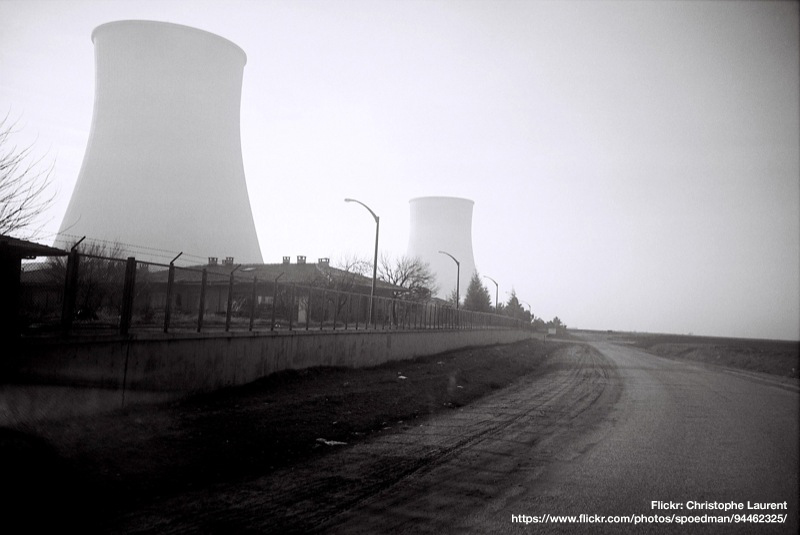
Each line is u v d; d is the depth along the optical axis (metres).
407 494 6.17
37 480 5.62
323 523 5.16
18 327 9.16
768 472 7.58
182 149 50.97
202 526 5.00
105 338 9.47
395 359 25.19
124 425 8.70
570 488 6.61
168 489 6.08
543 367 31.83
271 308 15.59
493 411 13.52
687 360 44.97
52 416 8.34
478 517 5.46
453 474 7.12
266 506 5.62
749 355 44.94
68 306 9.30
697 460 8.27
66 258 9.88
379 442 9.19
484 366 26.89
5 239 9.36
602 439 9.91
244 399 12.18
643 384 21.75
